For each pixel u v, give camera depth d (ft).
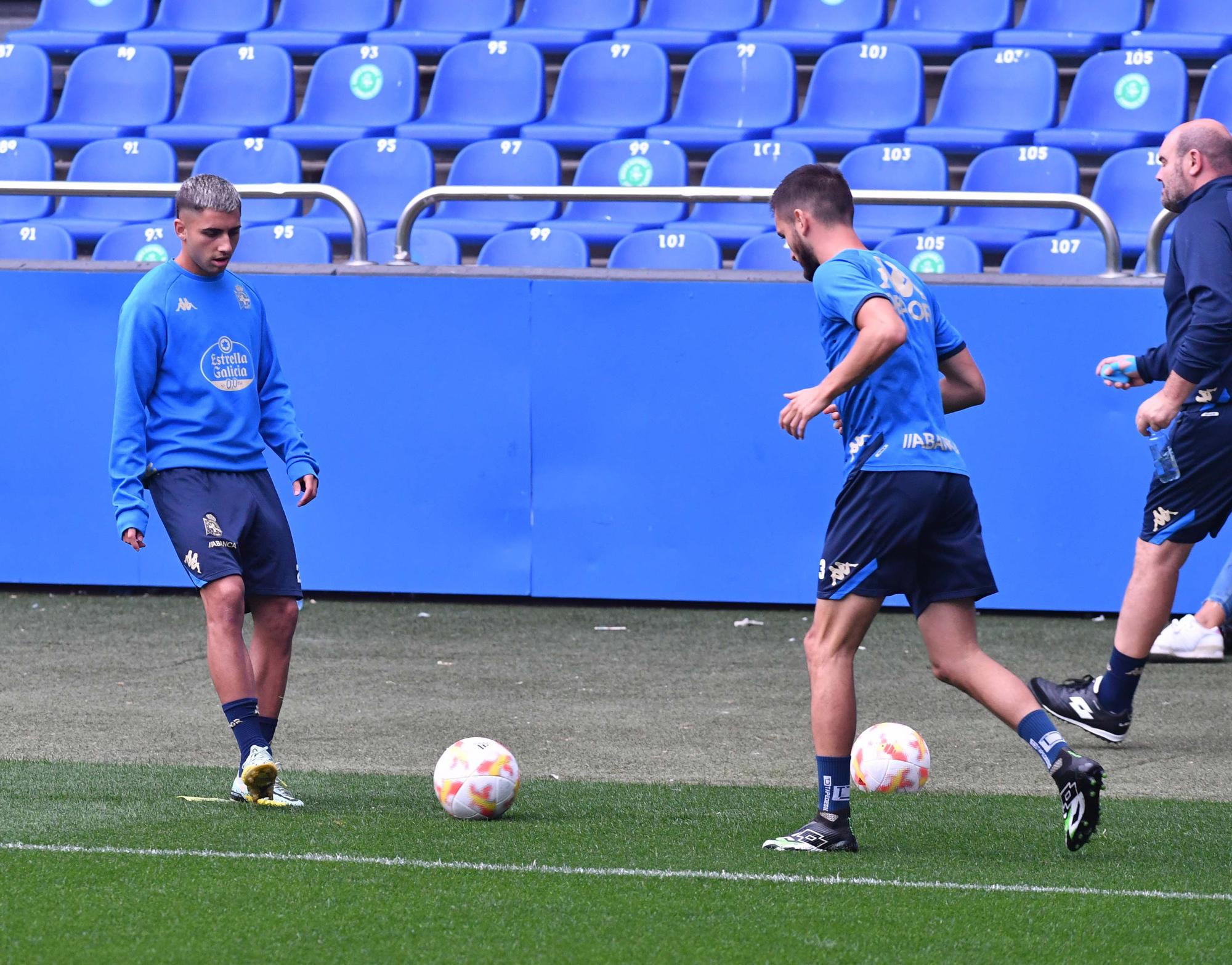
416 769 56.70
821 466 91.15
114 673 74.33
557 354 92.89
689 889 40.14
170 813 48.37
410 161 123.24
